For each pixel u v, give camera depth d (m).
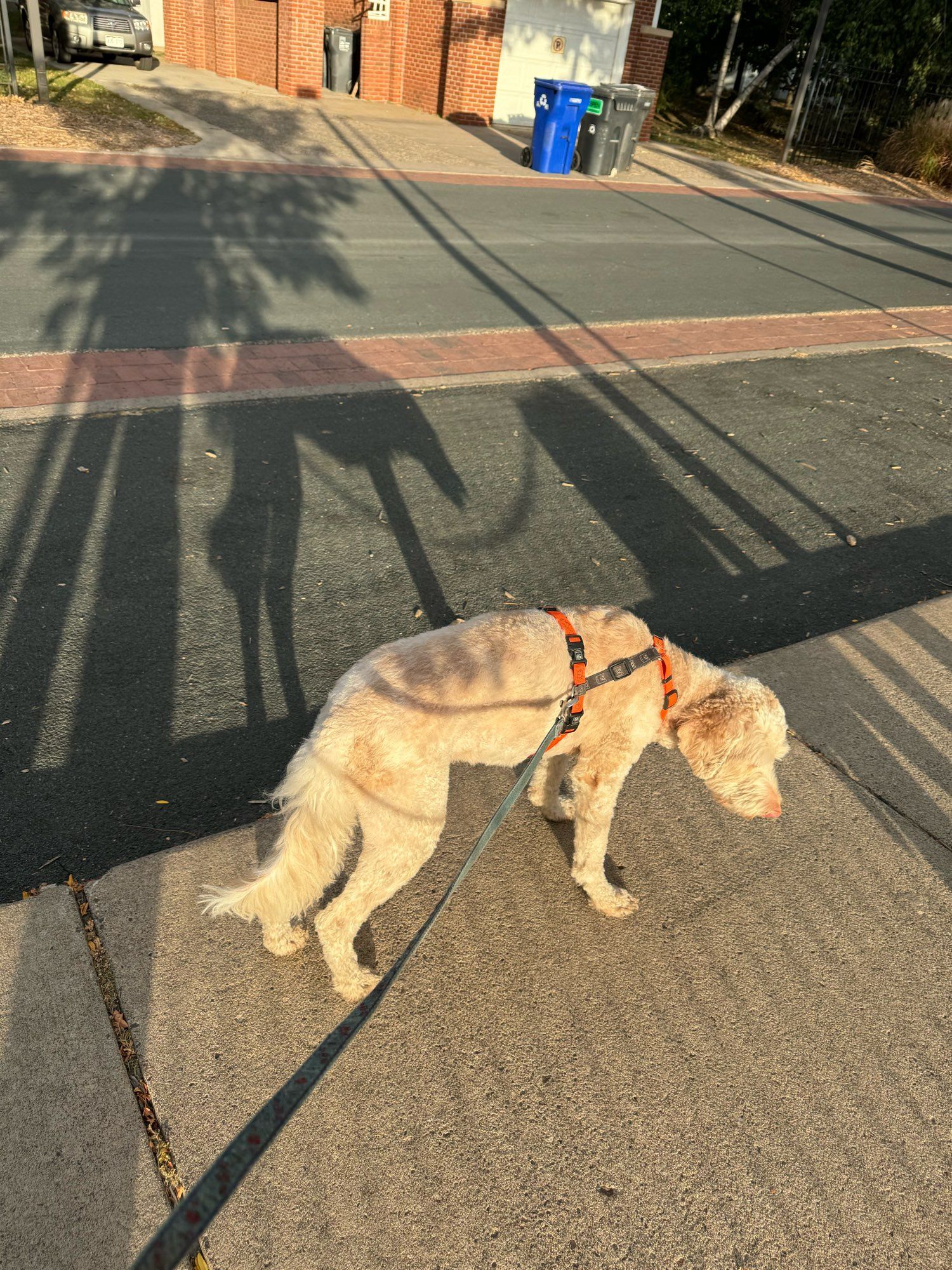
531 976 2.18
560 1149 1.82
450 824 2.60
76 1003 1.95
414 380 5.61
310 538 3.88
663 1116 1.91
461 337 6.50
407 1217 1.68
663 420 5.58
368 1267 1.61
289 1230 1.64
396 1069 1.93
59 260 6.88
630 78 16.28
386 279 7.55
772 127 20.11
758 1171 1.82
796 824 2.72
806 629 3.72
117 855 2.36
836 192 15.08
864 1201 1.80
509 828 2.62
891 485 5.07
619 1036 2.06
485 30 14.93
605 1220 1.71
